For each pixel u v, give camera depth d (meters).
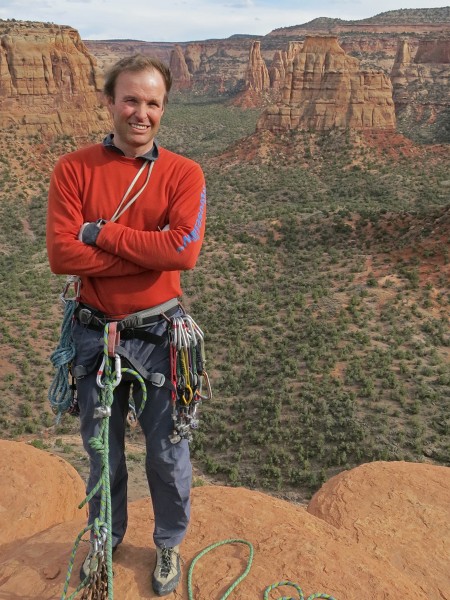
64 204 3.69
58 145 112.06
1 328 44.50
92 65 120.62
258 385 35.34
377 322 42.16
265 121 132.50
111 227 3.62
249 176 116.44
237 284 53.25
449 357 37.12
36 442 27.98
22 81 110.75
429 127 198.50
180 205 3.71
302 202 103.25
